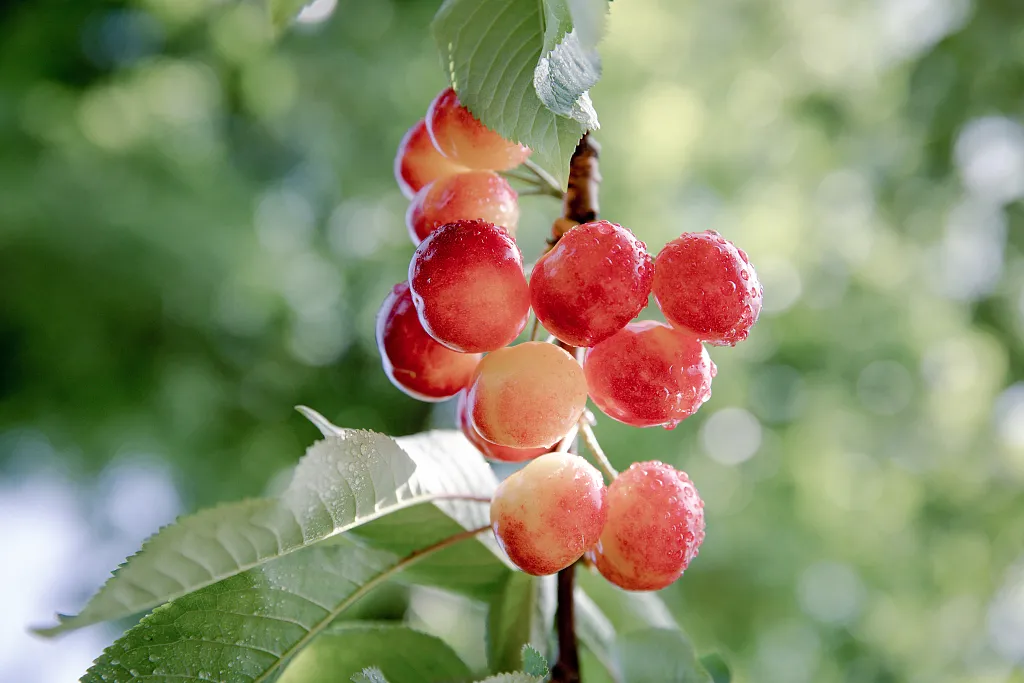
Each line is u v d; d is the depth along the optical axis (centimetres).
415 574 99
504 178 94
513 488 79
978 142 652
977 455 714
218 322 630
